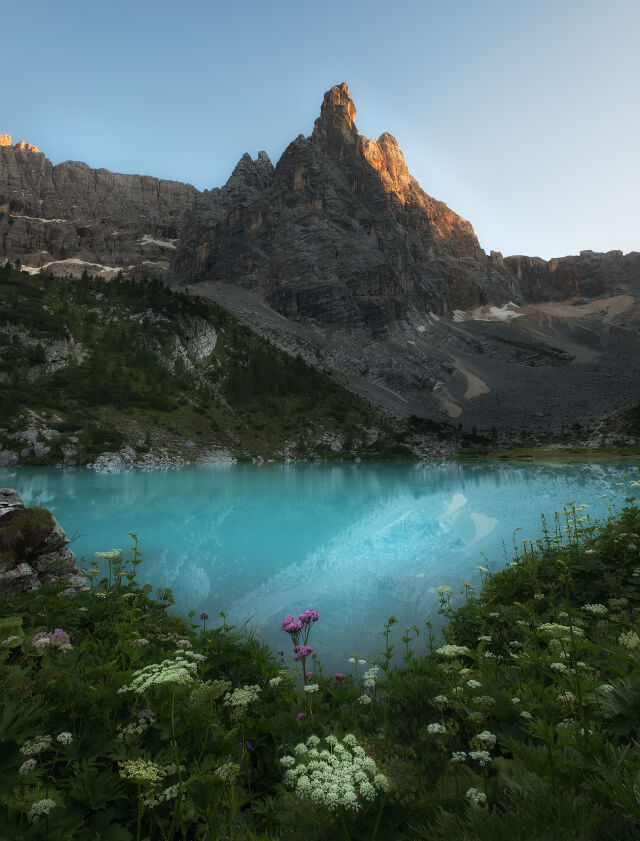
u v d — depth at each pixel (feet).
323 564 58.18
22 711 12.07
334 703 18.85
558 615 23.32
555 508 100.63
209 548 69.41
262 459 409.49
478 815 8.70
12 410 322.96
